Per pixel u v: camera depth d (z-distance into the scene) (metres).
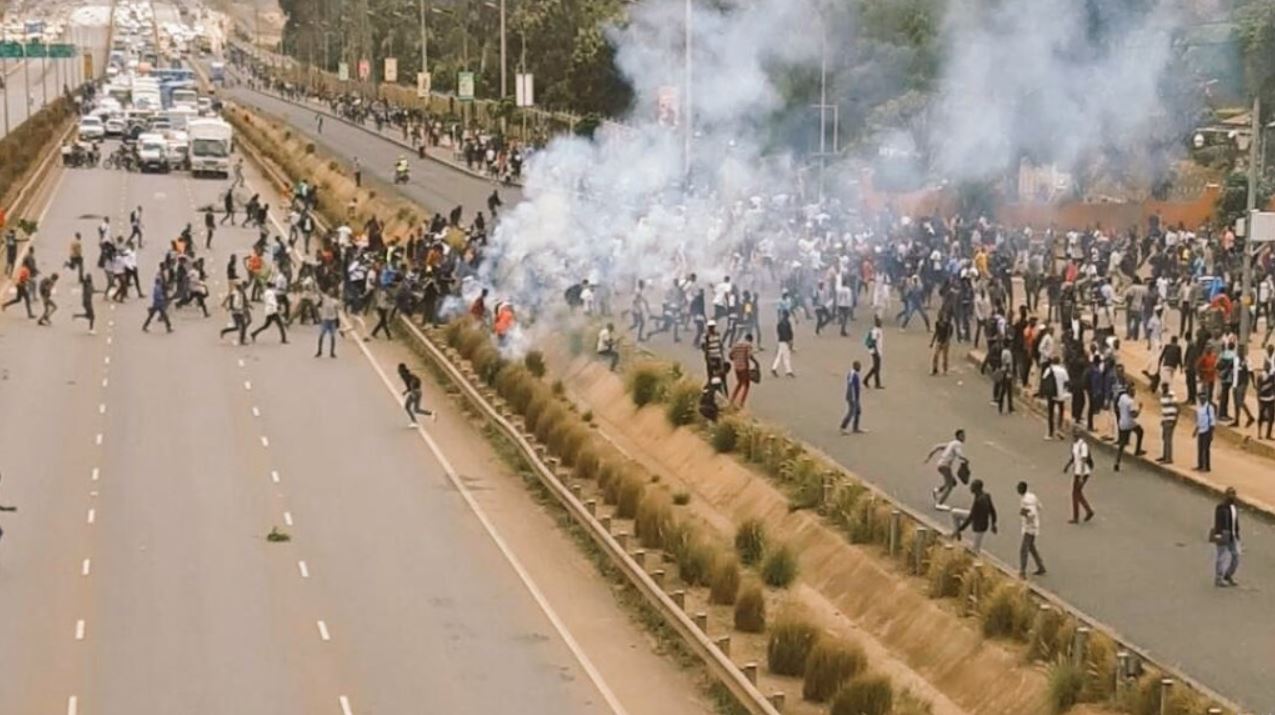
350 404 84.25
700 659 50.44
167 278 105.44
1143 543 56.03
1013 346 78.12
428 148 195.88
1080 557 54.53
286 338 99.69
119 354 94.19
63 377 88.12
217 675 48.91
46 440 75.50
